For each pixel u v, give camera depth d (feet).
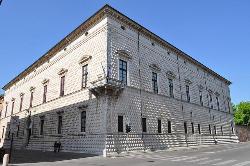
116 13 96.27
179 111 120.37
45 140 113.50
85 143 88.12
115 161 63.67
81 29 105.91
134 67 99.81
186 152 90.63
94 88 86.33
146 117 98.27
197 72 149.89
